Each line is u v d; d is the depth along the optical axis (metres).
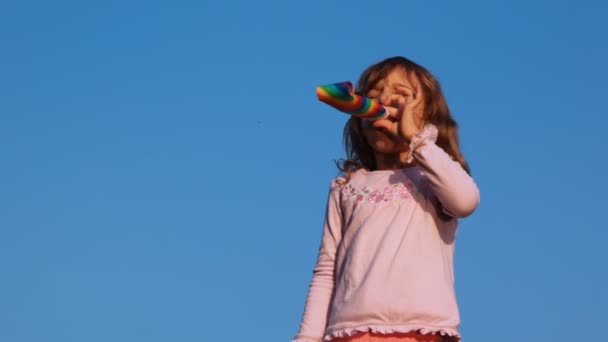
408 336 5.73
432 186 5.86
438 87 6.56
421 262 5.85
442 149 6.24
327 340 5.95
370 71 6.60
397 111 6.16
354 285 5.92
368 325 5.76
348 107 5.80
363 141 6.70
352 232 6.16
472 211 5.94
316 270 6.40
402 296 5.74
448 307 5.79
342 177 6.48
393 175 6.27
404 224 5.98
